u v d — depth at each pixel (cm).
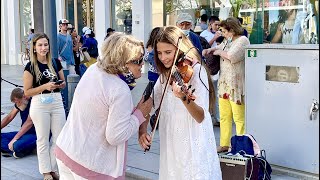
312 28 1016
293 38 1065
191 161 345
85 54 1112
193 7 1412
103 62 325
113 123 319
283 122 525
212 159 351
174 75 340
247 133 555
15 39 2273
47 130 537
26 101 670
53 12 759
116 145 328
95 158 324
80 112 326
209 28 862
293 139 519
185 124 347
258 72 539
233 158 466
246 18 1189
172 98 350
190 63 345
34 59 525
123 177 336
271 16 1122
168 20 1516
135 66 329
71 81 732
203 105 340
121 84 325
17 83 1471
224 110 600
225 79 590
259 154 494
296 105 512
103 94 320
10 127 823
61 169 338
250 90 548
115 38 324
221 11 1298
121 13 1694
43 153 540
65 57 1007
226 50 591
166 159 356
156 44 347
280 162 531
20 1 2250
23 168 613
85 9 1891
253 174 461
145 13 1569
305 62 499
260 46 533
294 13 1062
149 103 356
